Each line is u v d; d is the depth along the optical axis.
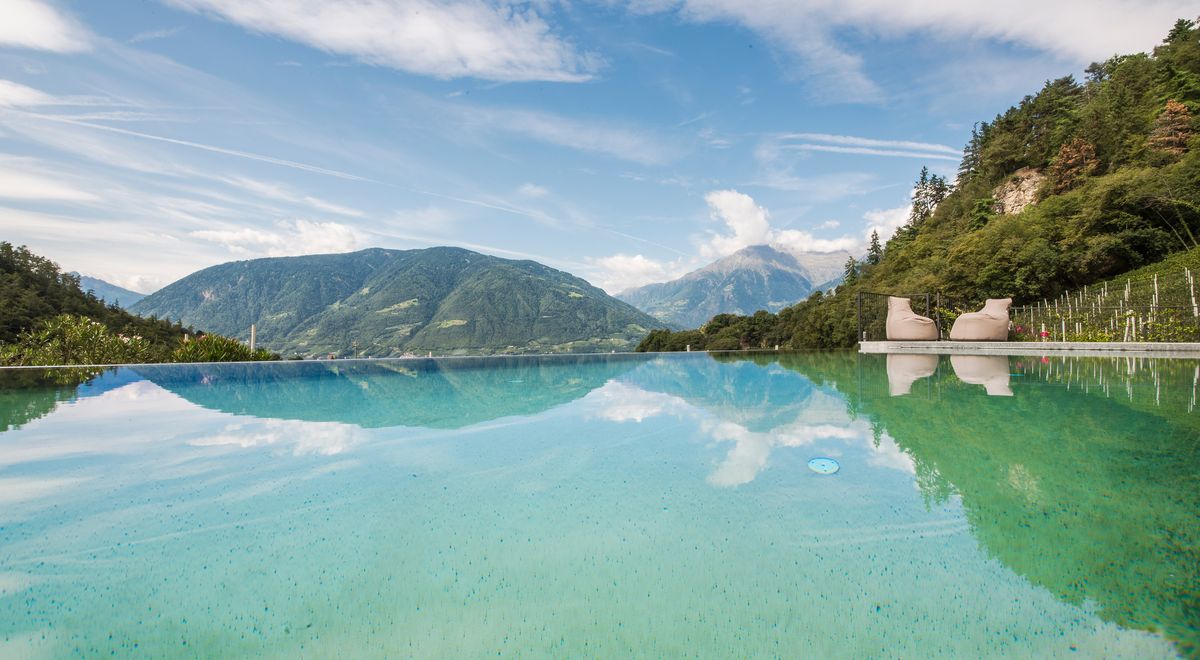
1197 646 1.29
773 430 3.84
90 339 12.37
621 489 2.58
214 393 6.29
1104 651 1.28
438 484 2.71
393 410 5.04
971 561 1.74
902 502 2.30
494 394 6.23
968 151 60.19
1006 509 2.19
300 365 10.07
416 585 1.67
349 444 3.61
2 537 2.05
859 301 15.30
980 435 3.49
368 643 1.36
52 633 1.41
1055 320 14.19
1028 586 1.59
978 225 42.19
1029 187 43.19
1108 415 4.03
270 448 3.50
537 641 1.36
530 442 3.63
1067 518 2.07
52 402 5.51
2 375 8.02
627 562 1.80
